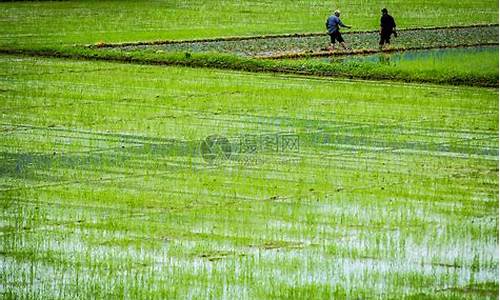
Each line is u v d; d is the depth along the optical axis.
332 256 43.78
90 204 51.06
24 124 69.31
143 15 143.75
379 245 45.19
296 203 51.28
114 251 44.41
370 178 55.97
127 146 63.00
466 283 40.94
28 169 57.44
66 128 68.19
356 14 144.50
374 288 40.34
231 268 42.38
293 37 120.25
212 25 132.62
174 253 44.19
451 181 55.44
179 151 61.72
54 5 156.25
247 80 87.94
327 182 55.09
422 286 40.56
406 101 78.31
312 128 68.25
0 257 43.56
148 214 49.53
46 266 42.66
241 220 48.62
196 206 50.78
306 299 39.25
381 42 110.88
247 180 55.44
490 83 86.50
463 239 45.97
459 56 103.69
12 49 104.12
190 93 81.44
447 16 142.50
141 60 98.75
